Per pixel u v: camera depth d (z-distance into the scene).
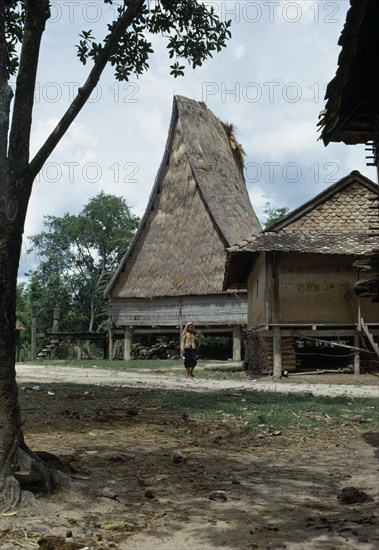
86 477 5.62
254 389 15.64
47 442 7.79
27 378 19.86
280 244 20.69
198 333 35.03
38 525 4.53
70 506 5.02
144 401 12.08
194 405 11.32
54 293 65.44
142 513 4.95
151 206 36.19
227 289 29.25
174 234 35.25
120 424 9.27
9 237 5.21
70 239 68.12
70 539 4.29
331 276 20.97
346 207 22.39
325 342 20.66
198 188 35.00
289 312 20.78
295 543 4.27
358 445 8.07
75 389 14.82
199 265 33.59
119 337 38.34
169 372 23.56
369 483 6.04
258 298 23.09
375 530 4.52
